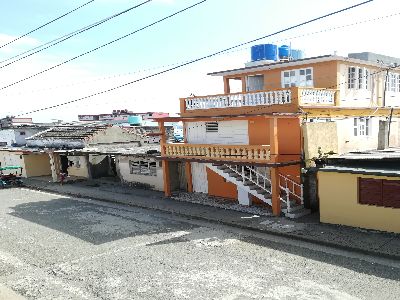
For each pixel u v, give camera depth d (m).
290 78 21.12
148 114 71.75
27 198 25.55
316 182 16.53
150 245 13.85
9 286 10.99
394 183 12.73
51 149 31.62
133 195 23.56
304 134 16.64
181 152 20.61
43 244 14.78
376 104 22.66
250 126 18.80
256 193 17.41
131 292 10.10
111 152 26.20
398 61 26.30
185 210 18.50
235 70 22.67
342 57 18.78
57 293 10.34
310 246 12.70
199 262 11.89
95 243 14.48
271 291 9.58
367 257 11.40
